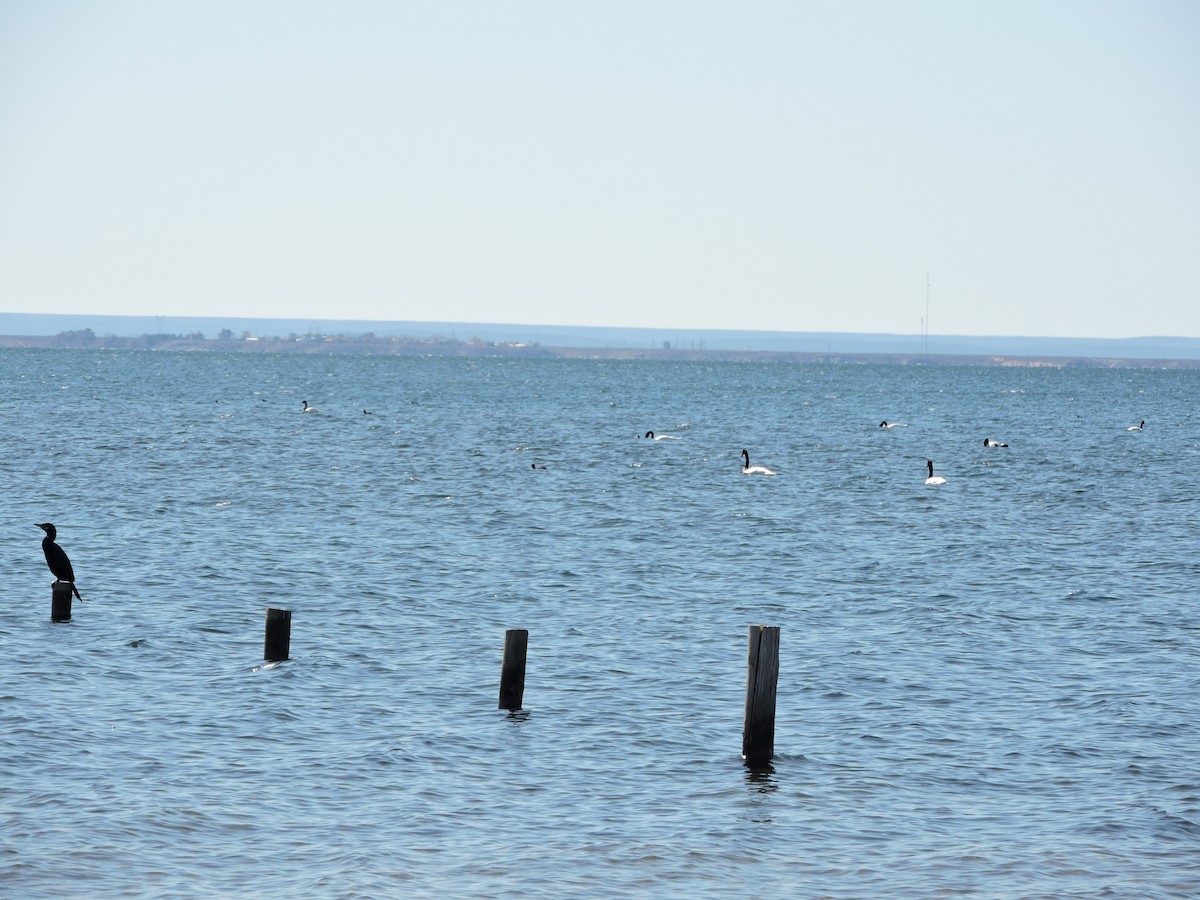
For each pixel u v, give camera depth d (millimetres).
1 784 31844
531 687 42750
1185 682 43906
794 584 62969
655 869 28188
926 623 53562
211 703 39656
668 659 46969
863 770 34844
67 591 50469
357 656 46344
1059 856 29141
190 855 28234
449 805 31734
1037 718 39656
